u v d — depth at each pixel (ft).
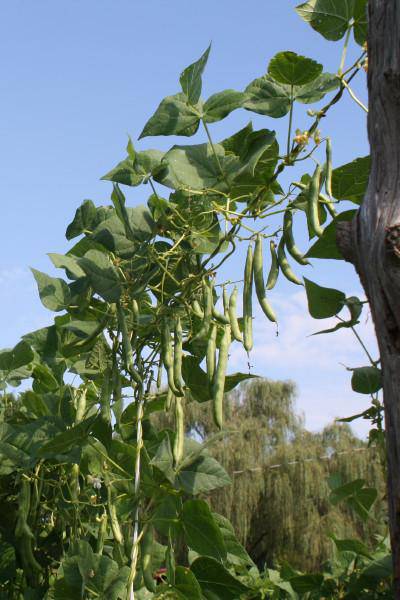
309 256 7.67
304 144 7.72
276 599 12.65
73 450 9.08
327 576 12.01
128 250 8.86
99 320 9.79
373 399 9.36
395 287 5.14
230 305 8.33
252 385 81.05
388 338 5.23
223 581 8.15
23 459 9.55
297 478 70.38
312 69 7.44
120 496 8.93
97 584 8.30
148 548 8.26
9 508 10.66
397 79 5.32
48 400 10.25
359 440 73.82
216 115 8.07
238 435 73.51
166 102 8.18
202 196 8.96
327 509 71.20
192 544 8.24
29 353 10.71
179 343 8.69
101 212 10.59
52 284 9.83
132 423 9.60
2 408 11.12
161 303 9.06
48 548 10.53
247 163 7.89
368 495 10.23
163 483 8.35
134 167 8.74
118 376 8.93
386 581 10.35
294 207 7.88
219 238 9.25
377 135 5.47
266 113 7.82
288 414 78.54
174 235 9.39
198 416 72.69
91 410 10.61
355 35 7.54
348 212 7.32
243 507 68.33
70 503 9.91
